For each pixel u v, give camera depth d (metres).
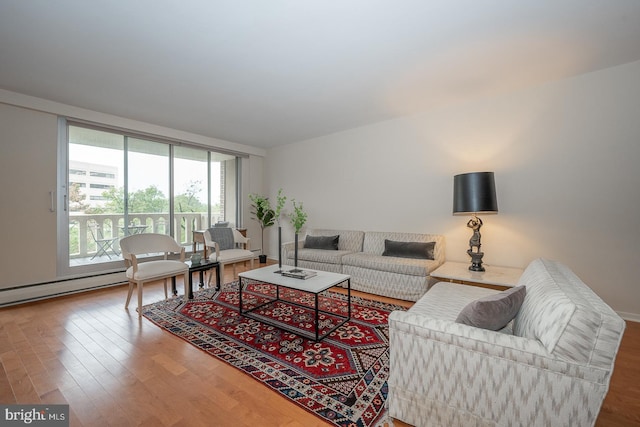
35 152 3.18
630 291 2.56
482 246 3.32
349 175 4.55
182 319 2.60
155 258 4.25
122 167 4.07
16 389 1.60
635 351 2.01
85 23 1.88
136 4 1.70
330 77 2.71
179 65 2.46
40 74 2.61
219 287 3.55
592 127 2.69
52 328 2.40
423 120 3.75
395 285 3.20
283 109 3.59
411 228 3.91
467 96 3.22
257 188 5.90
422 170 3.78
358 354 1.99
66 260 3.45
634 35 2.07
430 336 1.26
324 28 1.96
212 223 5.25
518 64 2.51
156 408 1.45
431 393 1.27
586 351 0.99
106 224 3.93
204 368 1.81
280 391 1.59
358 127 4.40
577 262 2.79
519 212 3.09
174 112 3.67
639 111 2.49
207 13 1.79
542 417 1.05
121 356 1.95
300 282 2.44
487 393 1.14
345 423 1.35
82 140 3.69
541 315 1.19
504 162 3.17
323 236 4.34
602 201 2.67
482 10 1.79
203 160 5.12
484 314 1.29
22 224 3.11
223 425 1.34
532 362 1.06
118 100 3.25
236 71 2.58
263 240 5.94
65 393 1.56
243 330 2.37
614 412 1.42
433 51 2.28
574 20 1.90
